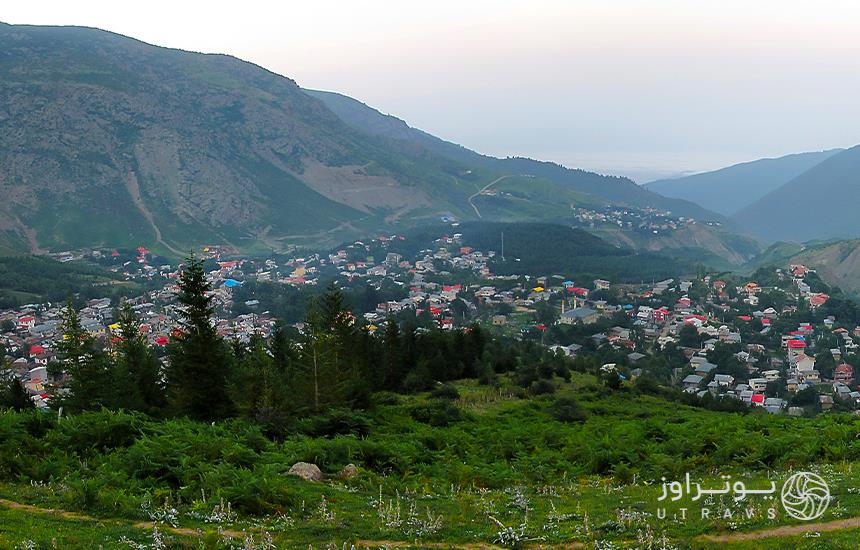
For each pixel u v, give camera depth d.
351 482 24.05
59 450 24.86
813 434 31.64
